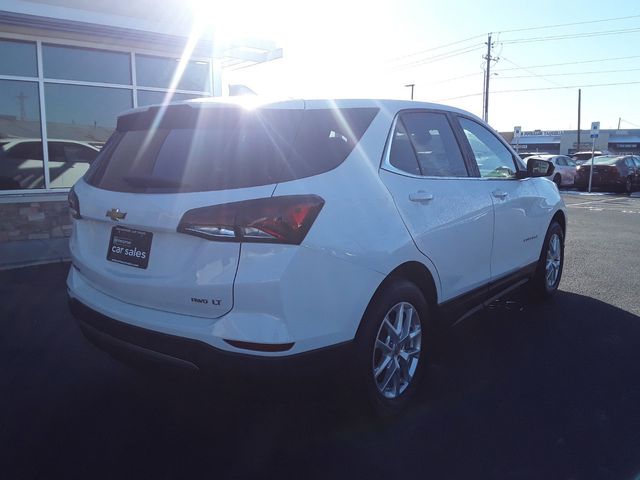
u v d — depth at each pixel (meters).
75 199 3.54
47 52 9.04
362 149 3.26
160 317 2.89
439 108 4.18
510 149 5.08
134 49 9.95
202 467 2.95
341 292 2.91
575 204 17.06
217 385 2.82
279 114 3.05
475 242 4.10
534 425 3.35
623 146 69.75
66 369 4.18
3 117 8.74
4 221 8.16
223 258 2.69
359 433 3.28
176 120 3.27
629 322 5.15
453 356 4.38
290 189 2.79
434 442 3.17
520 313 5.42
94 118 9.66
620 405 3.59
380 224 3.16
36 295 5.95
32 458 3.04
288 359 2.72
